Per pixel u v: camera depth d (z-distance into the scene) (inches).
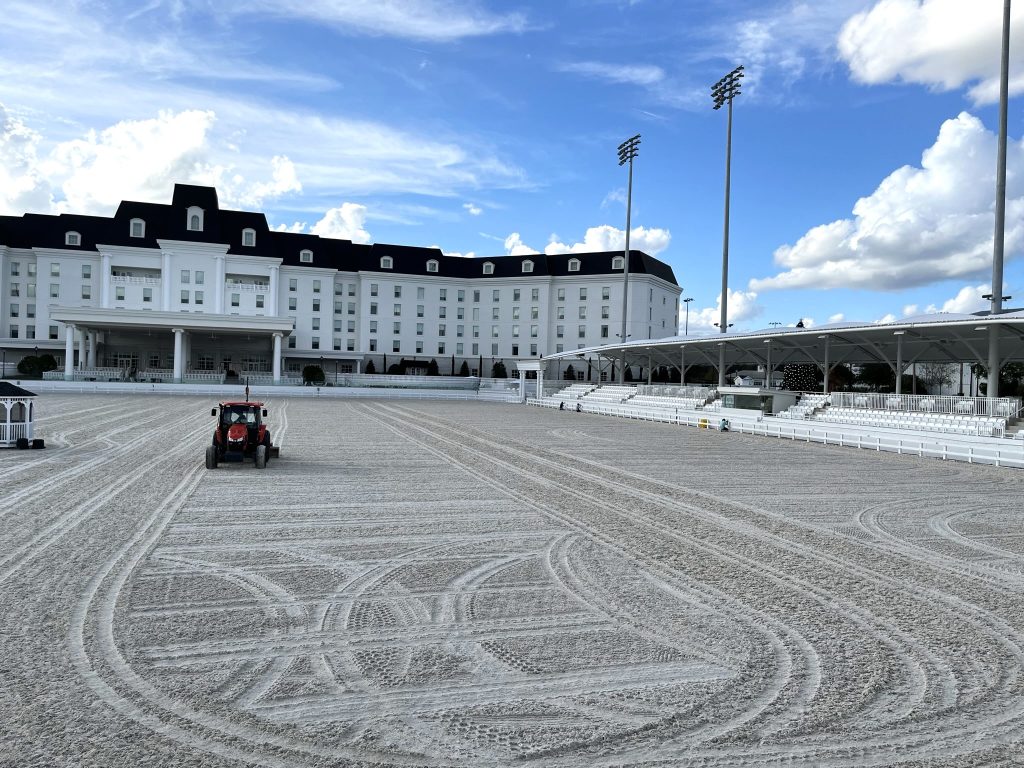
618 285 3612.2
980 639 261.3
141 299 3201.3
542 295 3732.8
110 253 3174.2
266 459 682.8
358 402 2327.8
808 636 261.0
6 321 3189.0
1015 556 391.5
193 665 222.8
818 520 489.1
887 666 234.7
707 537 425.1
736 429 1456.7
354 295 3703.3
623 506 524.7
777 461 879.7
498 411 2032.5
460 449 911.0
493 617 274.7
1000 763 176.2
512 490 587.2
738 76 1962.4
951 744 185.0
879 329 1269.7
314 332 3572.8
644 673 225.3
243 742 177.5
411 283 3767.2
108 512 454.0
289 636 250.1
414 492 565.6
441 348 3831.2
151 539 385.7
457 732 185.6
